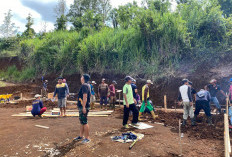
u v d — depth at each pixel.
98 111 8.68
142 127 5.73
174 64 11.49
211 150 3.91
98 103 11.27
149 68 11.86
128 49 13.75
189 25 12.36
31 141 4.44
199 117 7.02
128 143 4.27
